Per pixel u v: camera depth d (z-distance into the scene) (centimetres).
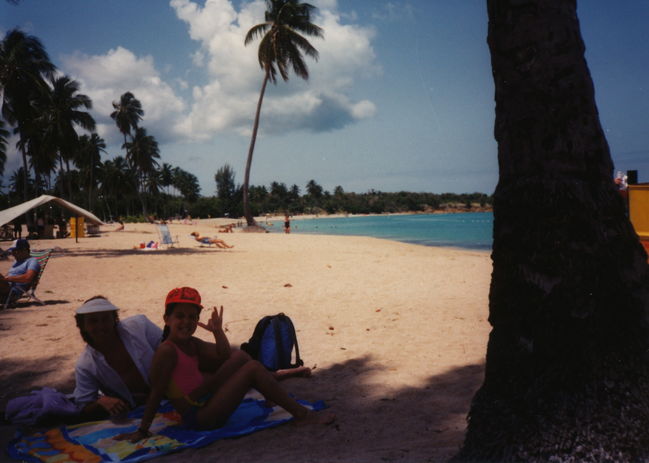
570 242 238
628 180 844
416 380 452
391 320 702
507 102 258
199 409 345
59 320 729
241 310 795
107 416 379
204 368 377
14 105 3256
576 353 234
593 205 240
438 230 5219
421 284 1021
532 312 243
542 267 242
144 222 7725
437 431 333
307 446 315
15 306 837
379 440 321
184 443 322
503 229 257
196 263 1508
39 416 363
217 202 13038
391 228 6072
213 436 330
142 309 808
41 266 879
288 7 3916
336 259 1592
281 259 1620
